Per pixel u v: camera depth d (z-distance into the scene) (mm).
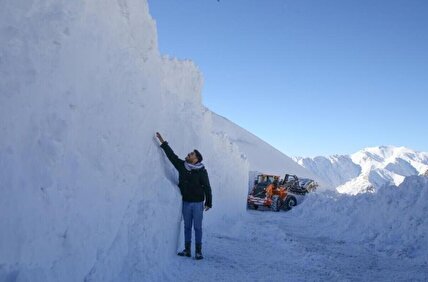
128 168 4473
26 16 2676
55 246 3092
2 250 2490
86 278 3633
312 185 26797
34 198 2773
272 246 8719
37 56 2764
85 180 3494
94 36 3555
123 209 4379
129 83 4387
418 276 6609
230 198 12742
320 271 6648
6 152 2506
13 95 2547
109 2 3928
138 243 4785
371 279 6309
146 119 5051
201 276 5605
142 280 4672
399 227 9883
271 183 23203
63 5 3086
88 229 3586
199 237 6590
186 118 7852
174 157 6105
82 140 3432
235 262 6723
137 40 4734
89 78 3494
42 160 2859
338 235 11578
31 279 2676
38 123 2812
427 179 10672
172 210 5992
